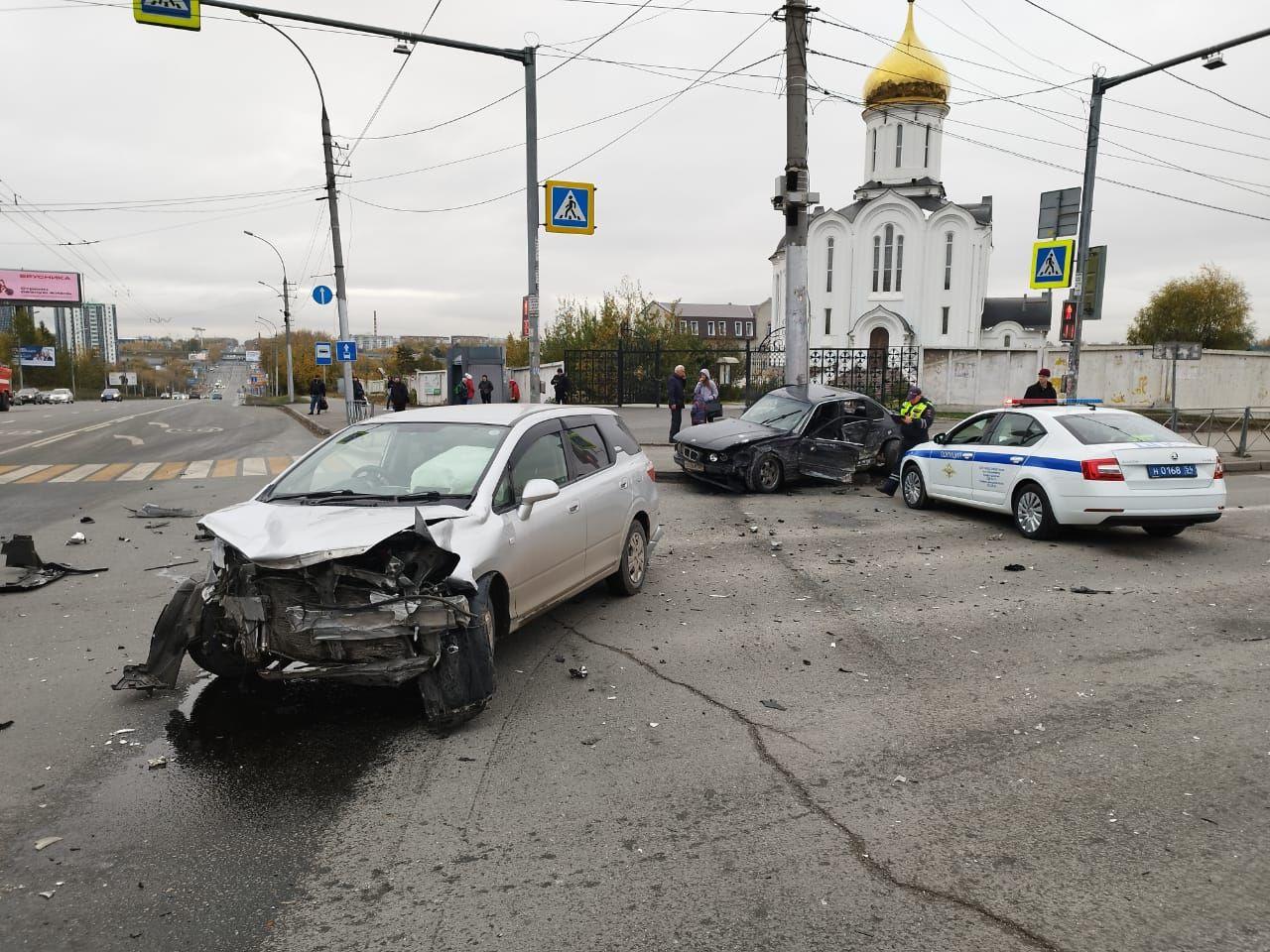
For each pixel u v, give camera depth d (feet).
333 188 71.15
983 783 12.65
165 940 9.03
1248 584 24.82
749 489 42.91
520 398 111.86
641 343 112.88
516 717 15.05
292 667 14.08
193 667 17.46
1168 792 12.35
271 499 17.15
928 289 172.76
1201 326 226.99
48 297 228.63
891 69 168.04
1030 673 17.46
